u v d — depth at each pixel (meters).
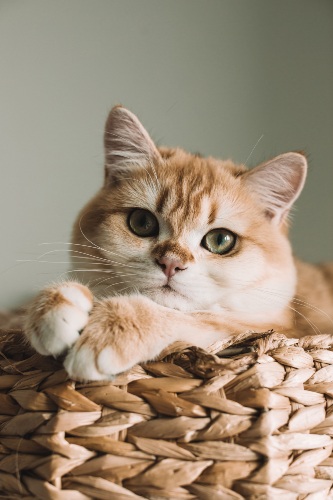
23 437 0.31
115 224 0.41
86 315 0.32
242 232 0.41
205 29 0.63
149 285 0.38
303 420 0.31
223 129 0.63
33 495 0.30
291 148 0.64
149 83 0.62
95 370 0.30
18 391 0.31
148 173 0.42
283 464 0.30
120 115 0.43
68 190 0.62
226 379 0.30
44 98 0.61
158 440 0.29
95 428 0.29
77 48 0.61
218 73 0.63
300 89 0.64
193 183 0.41
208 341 0.35
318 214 0.64
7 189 0.61
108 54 0.62
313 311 0.46
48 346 0.31
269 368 0.31
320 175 0.64
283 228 0.45
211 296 0.39
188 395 0.30
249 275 0.40
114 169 0.44
